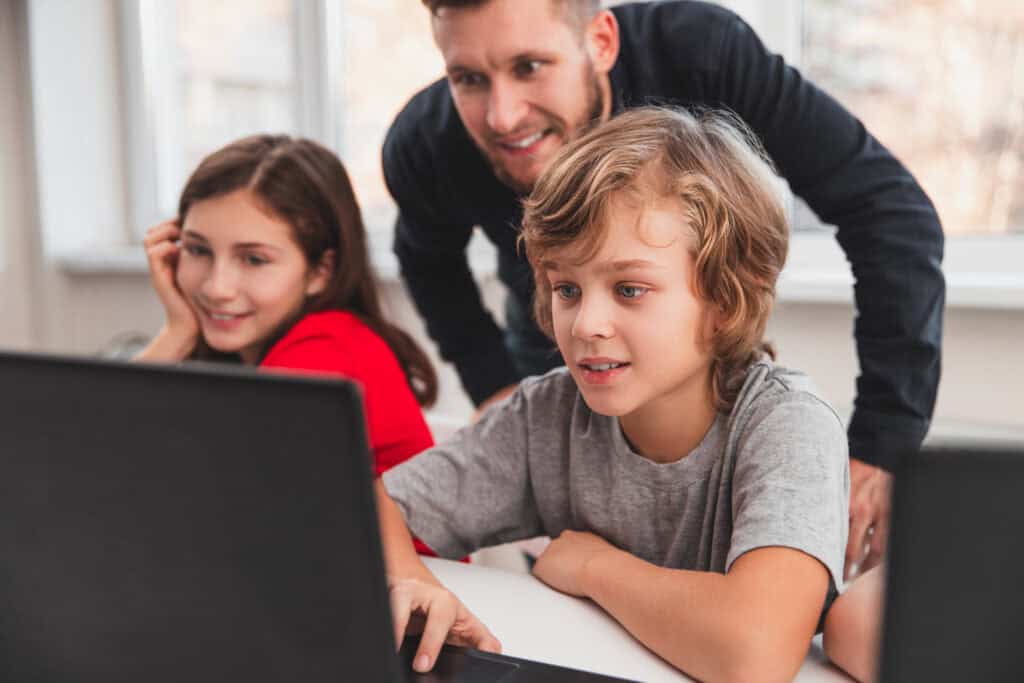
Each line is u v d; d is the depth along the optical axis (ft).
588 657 2.43
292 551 1.42
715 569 2.85
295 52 8.63
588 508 3.11
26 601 1.63
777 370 2.86
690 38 4.04
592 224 2.55
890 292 3.84
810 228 6.42
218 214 4.37
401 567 2.92
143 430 1.44
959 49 5.75
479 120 3.72
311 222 4.45
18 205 9.28
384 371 4.28
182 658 1.55
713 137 2.77
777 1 6.24
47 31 9.14
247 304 4.47
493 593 2.87
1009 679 1.19
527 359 5.21
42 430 1.51
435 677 2.18
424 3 3.60
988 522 1.17
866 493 3.70
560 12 3.51
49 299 9.37
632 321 2.58
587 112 3.78
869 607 2.33
